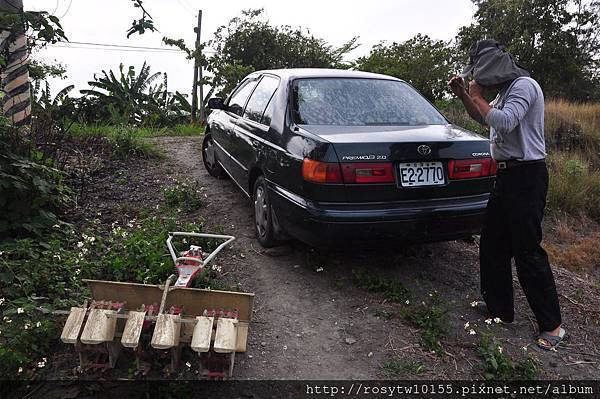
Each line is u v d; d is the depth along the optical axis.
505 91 3.02
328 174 3.27
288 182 3.62
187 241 4.14
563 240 7.09
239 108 5.23
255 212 4.41
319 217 3.29
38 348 2.80
